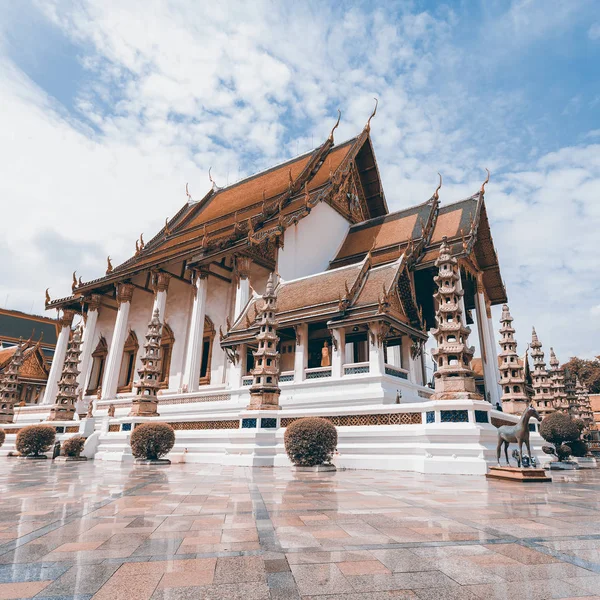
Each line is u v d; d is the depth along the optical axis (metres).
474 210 28.25
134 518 5.06
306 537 4.14
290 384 20.52
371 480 9.26
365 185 38.28
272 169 40.25
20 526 4.65
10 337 57.00
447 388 12.12
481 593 2.75
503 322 17.70
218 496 6.83
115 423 18.66
